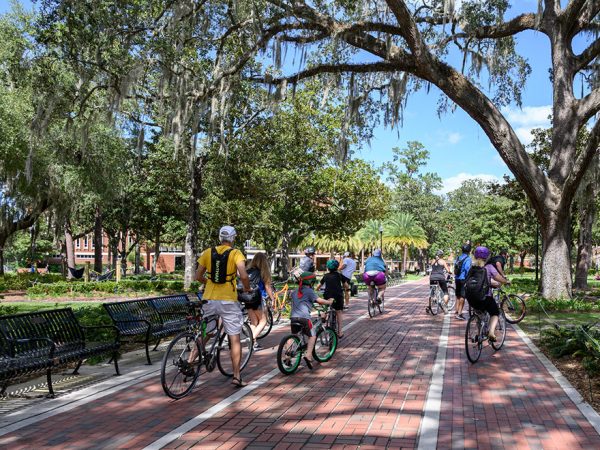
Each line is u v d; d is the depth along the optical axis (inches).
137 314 370.9
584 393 262.4
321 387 276.7
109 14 616.7
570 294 738.8
